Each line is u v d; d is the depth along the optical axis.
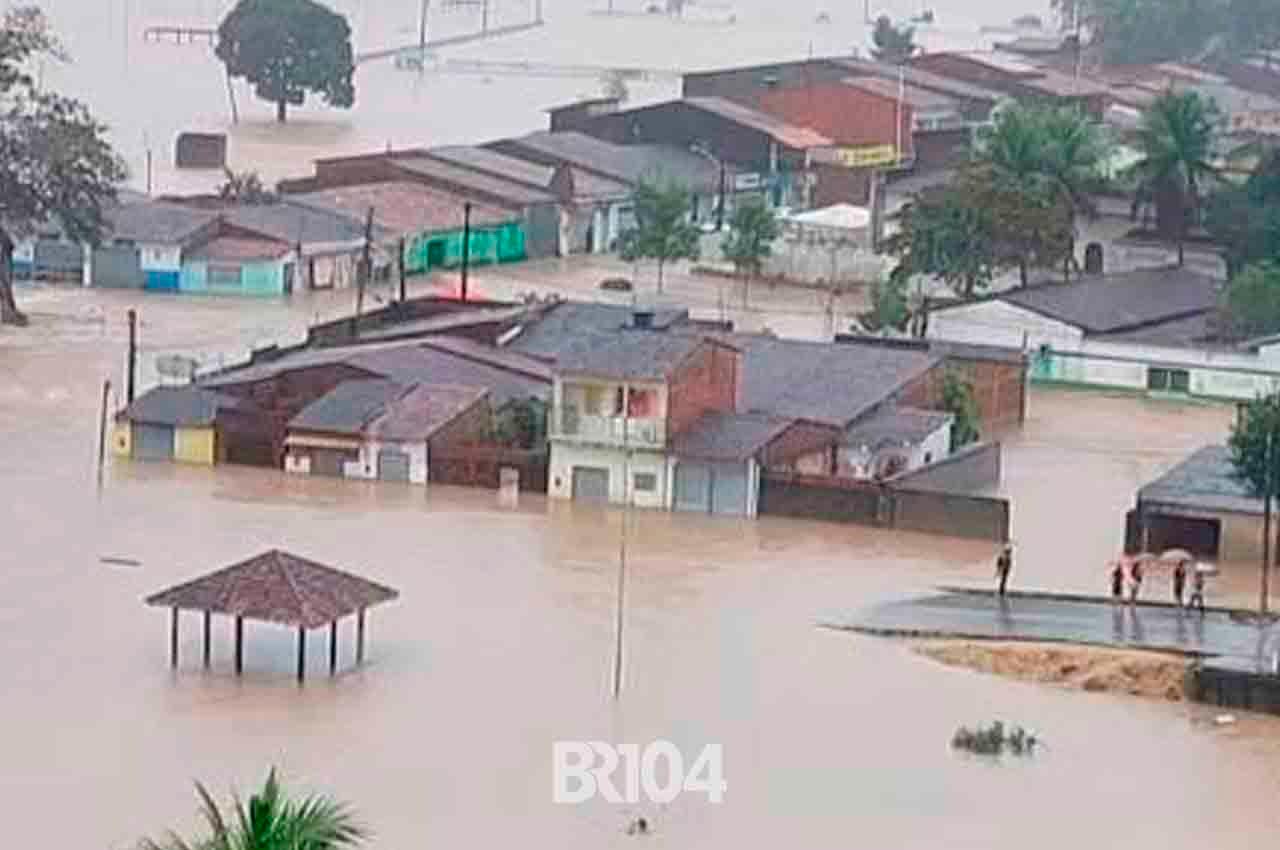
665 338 150.62
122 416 155.38
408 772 101.50
